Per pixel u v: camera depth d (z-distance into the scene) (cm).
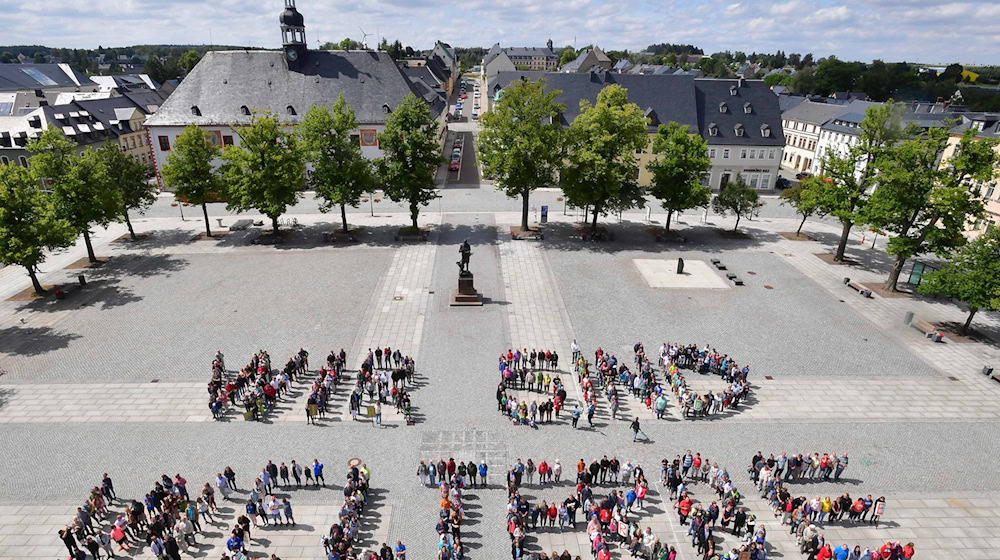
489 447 2914
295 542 2369
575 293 4659
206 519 2456
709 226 6594
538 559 2178
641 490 2519
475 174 8650
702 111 8138
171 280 4853
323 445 2911
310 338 3897
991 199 5881
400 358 3503
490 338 3938
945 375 3616
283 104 7500
